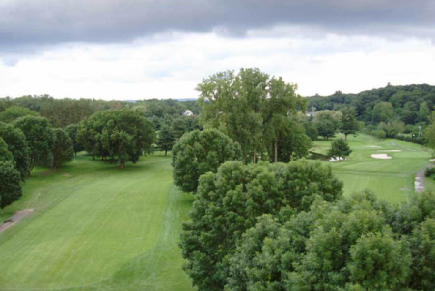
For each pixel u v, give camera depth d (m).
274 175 25.38
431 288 13.19
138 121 82.69
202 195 26.73
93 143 84.31
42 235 38.66
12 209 49.56
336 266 13.38
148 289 26.12
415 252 14.06
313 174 25.67
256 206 23.31
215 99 59.91
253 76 61.22
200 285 23.27
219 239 24.61
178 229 39.75
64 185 64.88
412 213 16.09
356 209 15.77
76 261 31.44
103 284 27.02
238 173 25.72
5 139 62.28
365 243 12.17
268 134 62.59
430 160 72.50
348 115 136.12
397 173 59.34
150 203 51.34
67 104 141.88
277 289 15.01
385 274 11.91
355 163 72.44
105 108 181.25
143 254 32.62
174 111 194.25
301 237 16.08
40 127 73.25
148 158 100.31
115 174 76.00
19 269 29.97
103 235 38.28
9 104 135.75
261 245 17.75
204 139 50.66
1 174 45.16
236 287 17.97
